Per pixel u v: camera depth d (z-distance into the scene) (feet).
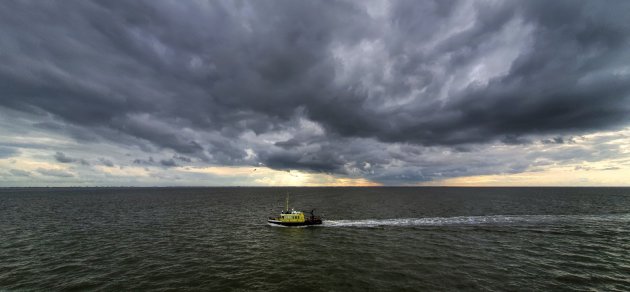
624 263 154.92
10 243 196.95
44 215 342.23
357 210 391.86
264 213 369.09
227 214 357.41
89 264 153.38
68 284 127.85
